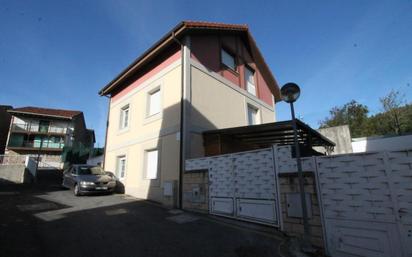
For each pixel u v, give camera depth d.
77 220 6.46
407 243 3.77
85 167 12.59
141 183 10.70
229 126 11.24
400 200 3.92
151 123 10.90
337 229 4.51
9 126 35.59
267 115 15.17
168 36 10.16
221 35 12.33
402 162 3.98
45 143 33.66
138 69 12.49
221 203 7.01
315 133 8.41
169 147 9.52
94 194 11.51
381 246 3.99
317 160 4.98
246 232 5.58
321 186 4.84
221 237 5.25
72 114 36.19
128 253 4.35
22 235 5.09
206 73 10.61
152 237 5.22
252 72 14.75
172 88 10.06
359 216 4.29
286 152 5.70
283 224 5.43
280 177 5.64
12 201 8.92
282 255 4.32
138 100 12.27
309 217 4.94
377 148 13.91
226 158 7.12
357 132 32.50
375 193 4.17
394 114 26.41
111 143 14.01
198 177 7.87
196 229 5.82
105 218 6.76
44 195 10.66
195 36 10.62
